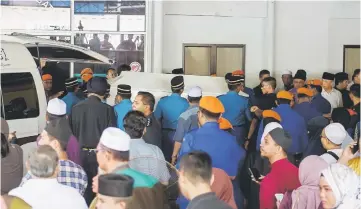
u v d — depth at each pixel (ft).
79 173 13.29
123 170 11.84
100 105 19.52
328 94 31.81
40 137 14.73
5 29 34.88
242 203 16.01
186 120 19.89
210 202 9.91
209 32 38.81
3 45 19.19
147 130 18.43
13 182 14.51
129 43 36.63
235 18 38.81
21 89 19.33
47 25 35.58
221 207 9.88
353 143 14.10
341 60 39.73
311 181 12.44
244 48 39.04
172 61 38.68
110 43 36.50
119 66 33.83
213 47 38.91
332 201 10.44
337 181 10.36
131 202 11.32
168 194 13.64
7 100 18.79
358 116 21.39
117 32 36.45
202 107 15.62
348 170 10.53
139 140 14.15
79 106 19.48
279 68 39.50
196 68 39.01
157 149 14.11
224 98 23.98
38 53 22.17
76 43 36.11
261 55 39.19
